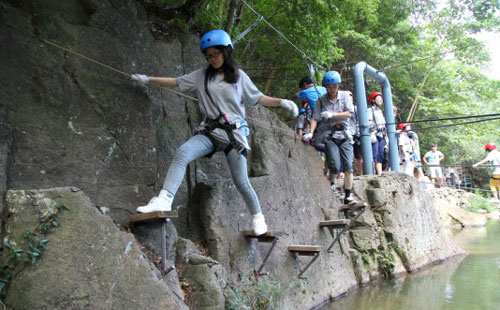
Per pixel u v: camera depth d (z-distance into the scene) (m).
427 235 8.63
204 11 6.17
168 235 3.76
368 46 15.12
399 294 6.04
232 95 3.74
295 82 11.44
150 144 4.10
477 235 11.64
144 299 2.93
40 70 3.44
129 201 3.83
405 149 10.73
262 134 5.70
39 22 3.51
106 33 3.93
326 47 8.87
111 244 2.89
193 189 4.80
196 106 5.13
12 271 2.57
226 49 3.70
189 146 3.62
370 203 7.66
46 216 2.69
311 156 6.62
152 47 4.50
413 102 19.30
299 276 5.29
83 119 3.63
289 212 5.59
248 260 4.68
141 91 4.11
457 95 19.14
